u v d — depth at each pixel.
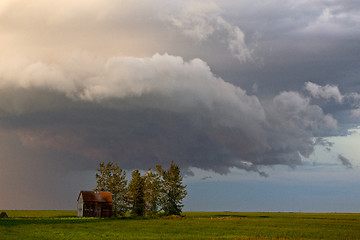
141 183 137.38
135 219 117.44
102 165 137.62
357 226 94.94
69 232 70.81
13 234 65.69
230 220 118.88
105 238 61.88
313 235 69.75
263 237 62.44
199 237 64.44
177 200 137.50
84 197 125.31
